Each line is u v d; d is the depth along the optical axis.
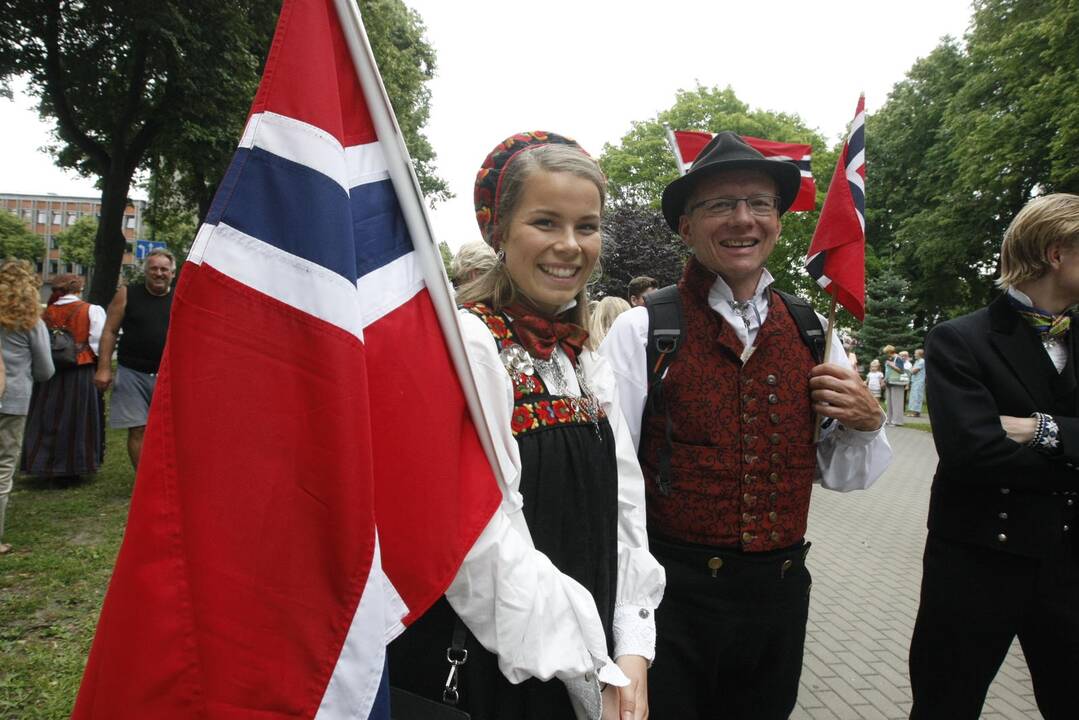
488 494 1.10
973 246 23.44
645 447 1.90
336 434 0.95
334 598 0.95
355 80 1.10
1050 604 1.90
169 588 0.91
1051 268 1.93
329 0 1.05
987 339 1.99
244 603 0.92
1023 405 1.93
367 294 1.08
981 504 1.95
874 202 31.30
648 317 1.92
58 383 5.69
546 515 1.21
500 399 1.16
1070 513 1.90
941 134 26.31
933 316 29.77
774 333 1.90
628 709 1.24
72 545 4.27
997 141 20.44
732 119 27.28
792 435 1.87
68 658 2.84
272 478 0.94
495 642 1.06
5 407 4.17
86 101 13.84
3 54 12.27
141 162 16.42
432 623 1.17
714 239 1.88
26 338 4.31
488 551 1.06
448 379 1.12
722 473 1.81
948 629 2.00
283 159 0.98
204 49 11.96
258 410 0.94
